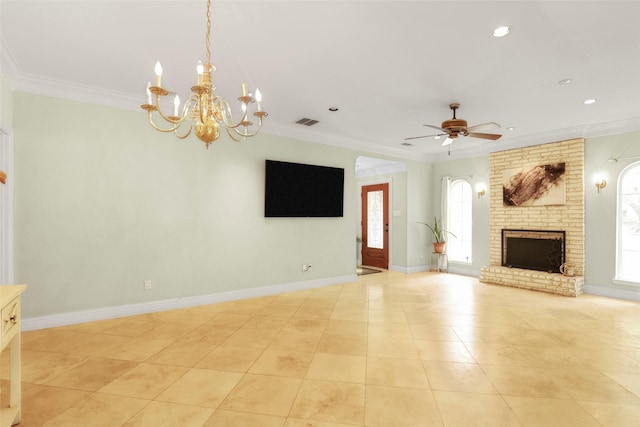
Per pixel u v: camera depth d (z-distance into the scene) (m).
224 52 2.75
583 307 4.29
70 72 3.18
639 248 4.68
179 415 1.99
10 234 3.18
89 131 3.61
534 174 5.49
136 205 3.88
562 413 2.02
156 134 4.02
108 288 3.72
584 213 5.04
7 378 2.42
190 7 2.14
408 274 6.71
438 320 3.78
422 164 7.08
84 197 3.58
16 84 3.23
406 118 4.53
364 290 5.27
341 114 4.39
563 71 3.08
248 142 4.74
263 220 4.88
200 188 4.33
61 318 3.47
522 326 3.56
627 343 3.09
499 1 2.08
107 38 2.55
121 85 3.49
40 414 1.99
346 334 3.33
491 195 6.10
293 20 2.29
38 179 3.35
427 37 2.51
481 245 6.34
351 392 2.25
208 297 4.39
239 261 4.66
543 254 5.40
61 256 3.47
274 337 3.24
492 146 6.08
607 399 2.16
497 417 1.98
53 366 2.61
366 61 2.90
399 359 2.76
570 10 2.16
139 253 3.90
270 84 3.41
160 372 2.52
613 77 3.20
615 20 2.27
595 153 4.95
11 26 2.38
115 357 2.77
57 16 2.25
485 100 3.83
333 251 5.68
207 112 1.95
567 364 2.66
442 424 1.91
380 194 7.53
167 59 2.89
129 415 1.99
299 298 4.75
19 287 1.92
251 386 2.32
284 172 5.02
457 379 2.43
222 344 3.06
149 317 3.81
